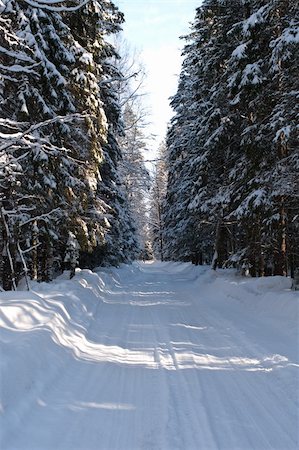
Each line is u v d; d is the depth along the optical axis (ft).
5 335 18.80
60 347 21.67
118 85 89.15
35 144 25.30
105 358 22.82
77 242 45.75
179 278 93.56
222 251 80.94
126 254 111.45
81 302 34.99
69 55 37.47
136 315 37.68
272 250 51.78
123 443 13.25
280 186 39.17
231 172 54.39
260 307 38.60
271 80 44.39
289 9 41.19
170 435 13.73
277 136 38.09
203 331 30.09
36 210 39.32
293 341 25.82
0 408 13.58
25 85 34.27
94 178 46.11
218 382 18.86
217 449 12.85
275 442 13.38
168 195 118.52
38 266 49.42
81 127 42.98
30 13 33.24
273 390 17.84
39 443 12.96
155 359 22.71
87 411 15.62
